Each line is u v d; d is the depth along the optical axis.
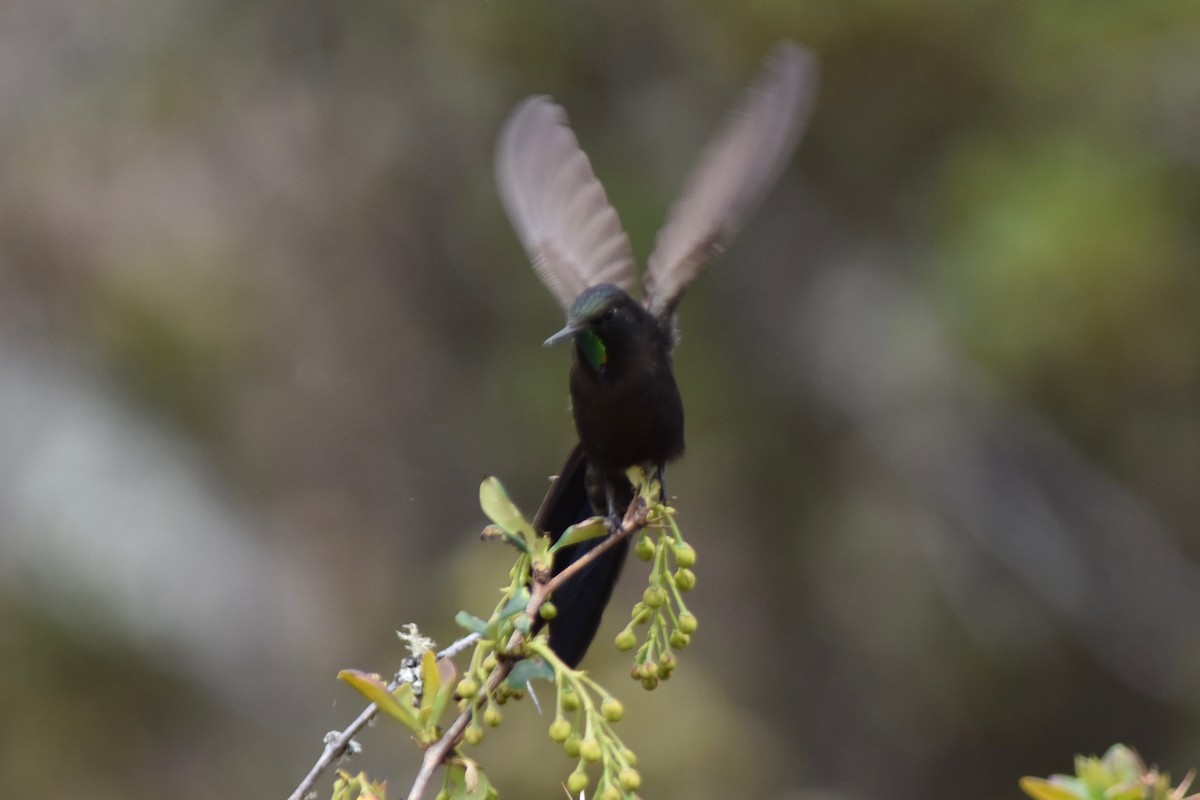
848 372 14.91
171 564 14.57
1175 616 15.16
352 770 13.82
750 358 15.51
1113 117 13.46
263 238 15.41
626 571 15.41
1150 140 13.41
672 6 14.21
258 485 15.60
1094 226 12.80
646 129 14.49
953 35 13.29
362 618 15.84
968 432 14.95
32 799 13.66
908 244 14.30
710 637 16.12
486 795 4.20
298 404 15.77
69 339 14.80
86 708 14.08
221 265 15.20
